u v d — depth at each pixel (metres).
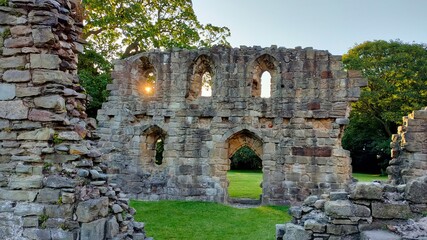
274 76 17.94
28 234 5.88
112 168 18.34
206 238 10.66
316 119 17.22
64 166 6.19
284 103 17.50
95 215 6.09
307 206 8.27
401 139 14.55
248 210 15.30
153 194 17.88
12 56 6.34
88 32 25.88
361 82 16.81
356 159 47.12
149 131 18.70
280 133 17.44
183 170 17.78
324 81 17.23
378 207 7.17
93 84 24.98
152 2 27.28
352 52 44.03
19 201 6.02
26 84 6.28
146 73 19.78
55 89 6.29
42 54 6.29
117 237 6.77
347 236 7.21
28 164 6.11
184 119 18.12
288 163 17.19
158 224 12.28
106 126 18.83
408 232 6.63
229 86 17.94
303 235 7.46
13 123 6.25
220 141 17.69
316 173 16.84
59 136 6.26
